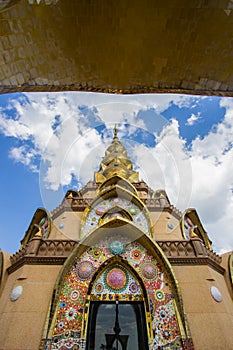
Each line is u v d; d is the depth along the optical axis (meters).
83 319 7.14
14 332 6.51
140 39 3.39
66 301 7.51
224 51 3.37
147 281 8.05
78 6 2.99
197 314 7.07
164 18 3.10
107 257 8.65
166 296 7.66
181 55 3.55
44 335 6.52
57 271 8.15
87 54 3.57
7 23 3.02
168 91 4.05
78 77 3.87
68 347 6.58
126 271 8.48
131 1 2.95
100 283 8.12
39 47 3.40
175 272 8.20
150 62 3.69
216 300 7.47
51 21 3.12
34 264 8.24
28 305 7.13
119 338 6.89
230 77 3.60
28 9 2.94
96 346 6.70
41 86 3.79
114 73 3.85
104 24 3.20
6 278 8.91
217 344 6.38
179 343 6.63
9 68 3.39
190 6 2.96
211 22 3.10
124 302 7.70
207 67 3.62
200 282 7.85
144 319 7.29
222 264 9.73
